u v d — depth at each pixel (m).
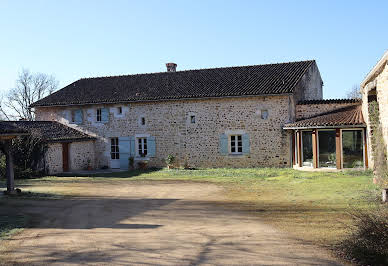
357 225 5.57
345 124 15.23
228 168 18.36
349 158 15.52
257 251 5.59
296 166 17.06
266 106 17.89
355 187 10.95
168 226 7.39
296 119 18.25
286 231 6.68
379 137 11.13
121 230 7.14
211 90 18.97
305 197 10.09
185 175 16.70
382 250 5.05
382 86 10.73
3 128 11.05
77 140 19.75
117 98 20.34
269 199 10.16
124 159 20.52
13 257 5.65
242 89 18.33
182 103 19.28
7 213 9.01
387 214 5.75
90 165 20.84
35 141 18.03
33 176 17.52
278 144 17.73
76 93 22.36
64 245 6.20
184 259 5.32
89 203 10.27
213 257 5.37
